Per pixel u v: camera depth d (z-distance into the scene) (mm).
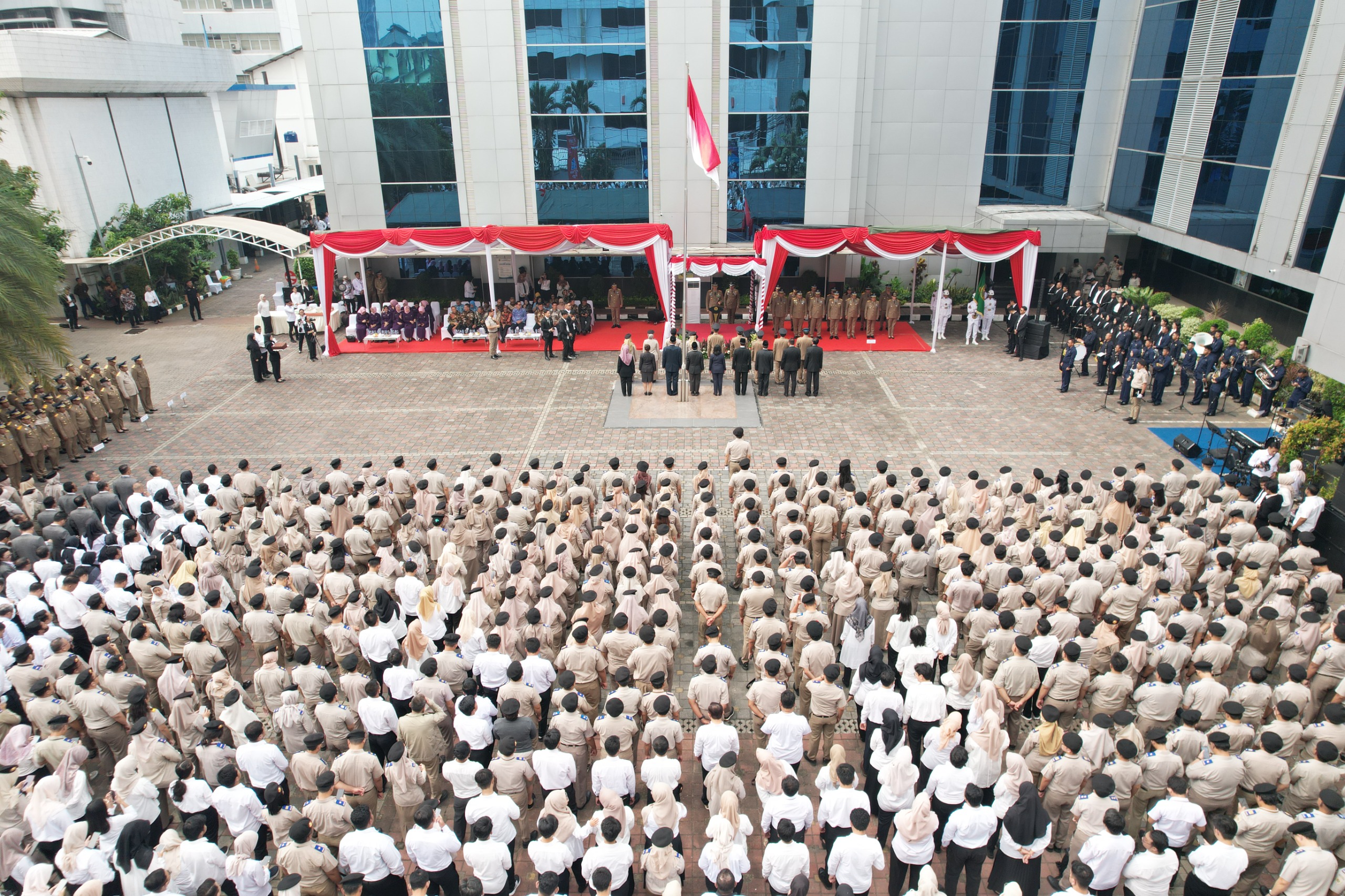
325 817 7980
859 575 12078
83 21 42062
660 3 28656
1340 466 16750
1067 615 10648
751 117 30047
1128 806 8867
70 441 19891
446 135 30484
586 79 29766
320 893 7660
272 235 32188
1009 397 23688
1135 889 7441
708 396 23969
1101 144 32562
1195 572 12695
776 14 28797
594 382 25312
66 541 14125
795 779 7719
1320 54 21703
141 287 33969
